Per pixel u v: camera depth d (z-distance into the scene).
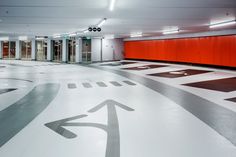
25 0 9.03
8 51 42.88
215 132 5.33
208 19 14.16
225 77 16.12
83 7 10.37
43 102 8.44
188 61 26.67
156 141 4.80
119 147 4.51
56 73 18.69
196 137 5.02
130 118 6.43
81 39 31.78
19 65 27.39
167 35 29.06
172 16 12.96
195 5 9.67
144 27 19.44
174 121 6.17
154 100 8.83
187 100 8.82
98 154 4.20
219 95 9.83
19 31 24.25
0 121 6.14
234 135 5.14
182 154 4.21
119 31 23.64
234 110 7.32
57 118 6.42
